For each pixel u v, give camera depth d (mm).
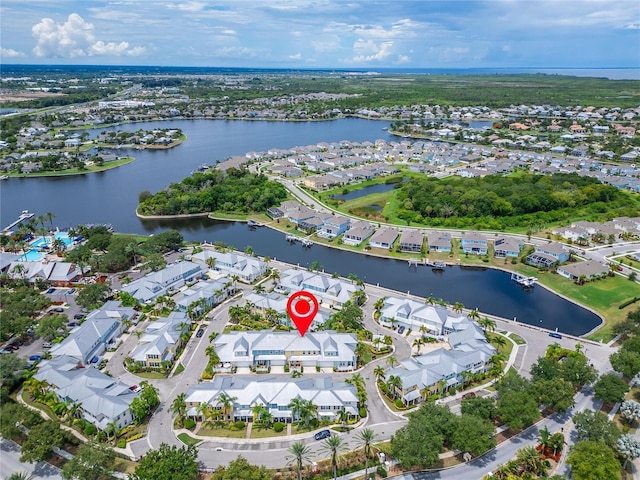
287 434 119625
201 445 115188
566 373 134500
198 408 120375
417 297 194500
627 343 146000
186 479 97500
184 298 180000
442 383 134500
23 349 155875
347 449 111938
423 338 163125
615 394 123500
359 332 163500
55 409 124562
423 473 107375
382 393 135875
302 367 147625
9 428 111875
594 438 109375
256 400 125000
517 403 118500
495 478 103750
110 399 121812
